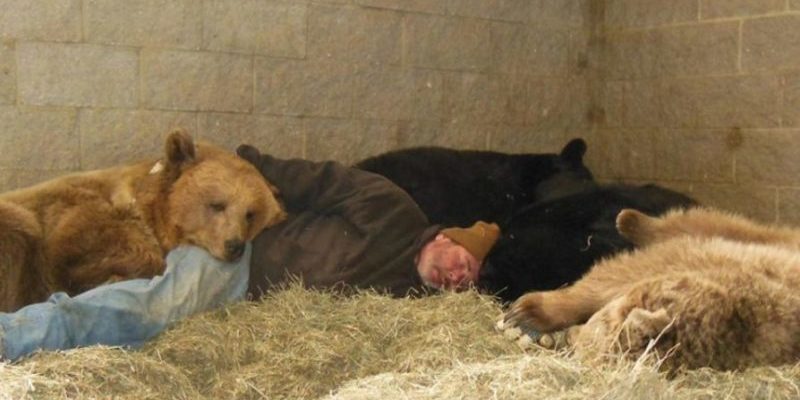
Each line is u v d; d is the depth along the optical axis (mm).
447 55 7270
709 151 7145
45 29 6410
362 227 6117
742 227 5730
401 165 6809
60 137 6465
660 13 7324
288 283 6004
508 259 6164
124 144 6578
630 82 7473
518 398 4965
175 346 5531
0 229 5652
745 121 6996
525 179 6930
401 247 6109
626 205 6387
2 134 6371
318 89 6957
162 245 5941
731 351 5148
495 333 5605
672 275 5262
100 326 5551
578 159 7094
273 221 6086
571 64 7621
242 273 5973
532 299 5484
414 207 6215
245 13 6766
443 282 6082
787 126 6852
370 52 7066
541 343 5453
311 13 6906
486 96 7395
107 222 5852
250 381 5418
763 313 5184
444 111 7289
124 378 5281
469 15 7312
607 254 6133
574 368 5105
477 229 6160
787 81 6840
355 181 6246
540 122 7562
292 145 6918
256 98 6820
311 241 6105
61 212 5840
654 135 7375
